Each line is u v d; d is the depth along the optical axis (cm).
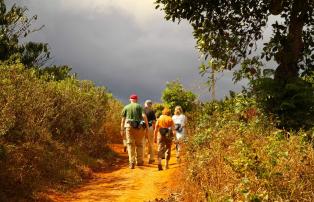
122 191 1066
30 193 970
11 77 1245
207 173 808
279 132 908
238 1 1414
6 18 1770
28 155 1089
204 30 1418
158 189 1059
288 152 745
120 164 1459
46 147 1213
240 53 1422
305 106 1165
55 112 1355
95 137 1525
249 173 678
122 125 1373
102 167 1384
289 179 654
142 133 1357
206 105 1427
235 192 666
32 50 1811
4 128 1048
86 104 1552
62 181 1112
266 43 1342
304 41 1428
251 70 1338
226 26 1430
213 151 880
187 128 1341
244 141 857
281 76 1306
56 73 1842
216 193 694
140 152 1374
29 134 1174
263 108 1188
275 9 1348
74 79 1695
